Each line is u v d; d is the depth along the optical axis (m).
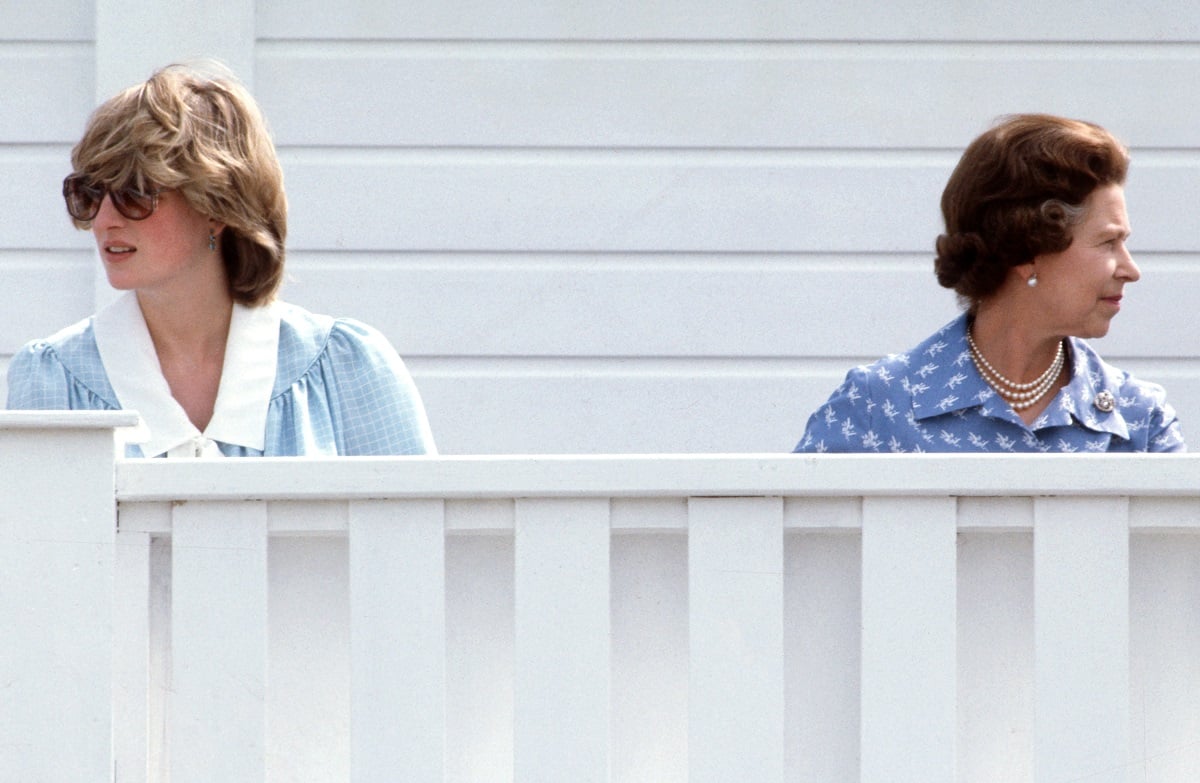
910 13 13.31
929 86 13.33
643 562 6.63
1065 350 8.94
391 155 13.38
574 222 13.39
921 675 6.39
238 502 6.35
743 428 13.38
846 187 13.36
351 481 6.27
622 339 13.39
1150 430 8.92
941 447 8.67
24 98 13.35
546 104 13.37
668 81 13.36
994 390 8.68
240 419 8.17
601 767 6.36
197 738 6.36
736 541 6.35
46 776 6.23
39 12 13.32
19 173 13.38
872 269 13.38
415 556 6.37
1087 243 8.33
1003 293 8.63
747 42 13.34
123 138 7.65
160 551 6.57
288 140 13.34
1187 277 13.38
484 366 13.40
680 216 13.38
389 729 6.37
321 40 13.30
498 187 13.38
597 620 6.36
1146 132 13.35
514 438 13.37
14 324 13.37
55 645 6.24
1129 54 13.35
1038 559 6.39
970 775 6.68
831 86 13.34
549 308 13.38
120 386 8.13
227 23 13.15
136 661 6.40
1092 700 6.38
